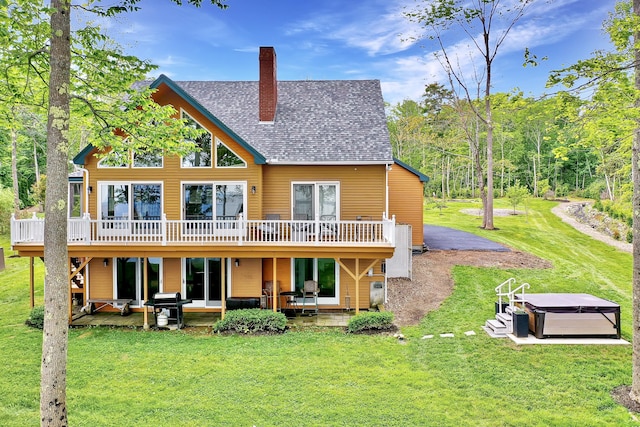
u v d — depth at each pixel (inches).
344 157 632.4
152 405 340.8
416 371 403.5
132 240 587.2
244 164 628.4
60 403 277.9
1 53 335.3
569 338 466.9
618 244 983.6
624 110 310.5
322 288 652.1
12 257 959.6
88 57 347.6
